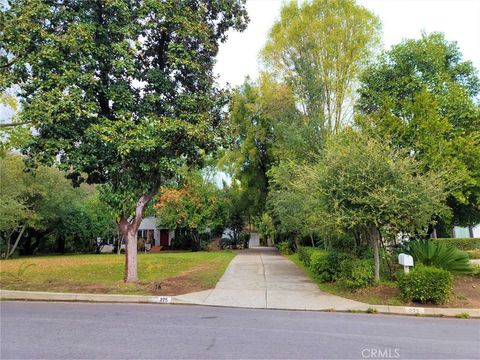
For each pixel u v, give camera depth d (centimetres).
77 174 1307
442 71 1797
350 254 1376
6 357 532
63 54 1105
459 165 1462
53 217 3212
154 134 1130
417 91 1720
